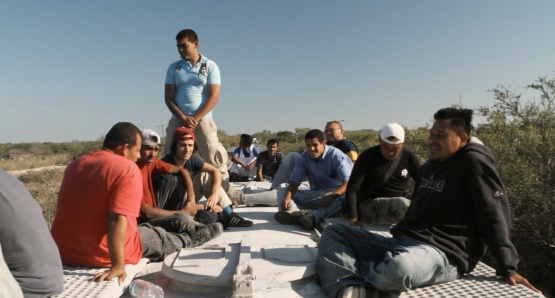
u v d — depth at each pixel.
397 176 4.61
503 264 2.63
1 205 2.14
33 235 2.22
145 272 3.23
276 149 9.68
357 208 4.68
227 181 5.99
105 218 2.95
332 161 5.13
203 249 3.30
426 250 2.69
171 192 4.40
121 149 3.19
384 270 2.58
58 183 19.80
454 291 2.62
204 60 5.63
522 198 6.14
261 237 3.84
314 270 2.93
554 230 5.86
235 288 2.56
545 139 6.75
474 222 2.84
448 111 2.87
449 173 2.84
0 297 1.81
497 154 6.87
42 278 2.25
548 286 5.87
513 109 8.28
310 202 5.20
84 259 2.97
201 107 5.62
